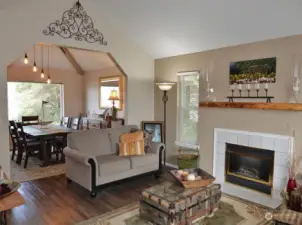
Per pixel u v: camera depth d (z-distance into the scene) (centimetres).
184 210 264
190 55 461
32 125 632
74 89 777
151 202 273
